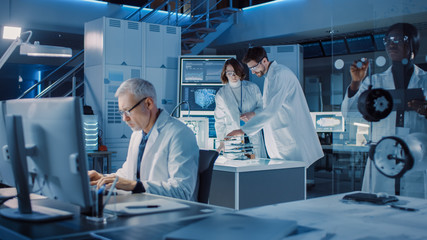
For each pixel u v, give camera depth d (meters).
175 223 1.47
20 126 1.55
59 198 1.54
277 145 3.94
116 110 5.86
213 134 5.72
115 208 1.61
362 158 1.76
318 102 9.94
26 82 9.59
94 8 8.34
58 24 7.98
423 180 1.72
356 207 1.63
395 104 1.72
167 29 6.27
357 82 1.78
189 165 2.25
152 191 2.11
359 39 1.80
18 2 7.61
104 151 5.38
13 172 1.58
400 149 1.68
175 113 5.85
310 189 7.03
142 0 8.82
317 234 1.24
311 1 7.97
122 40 5.91
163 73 6.24
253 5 8.91
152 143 2.36
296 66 6.69
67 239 1.30
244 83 4.57
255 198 3.18
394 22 1.75
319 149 4.04
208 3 8.34
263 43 9.44
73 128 1.39
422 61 1.75
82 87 8.95
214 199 3.27
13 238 1.36
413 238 1.24
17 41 3.72
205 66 5.79
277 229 1.21
